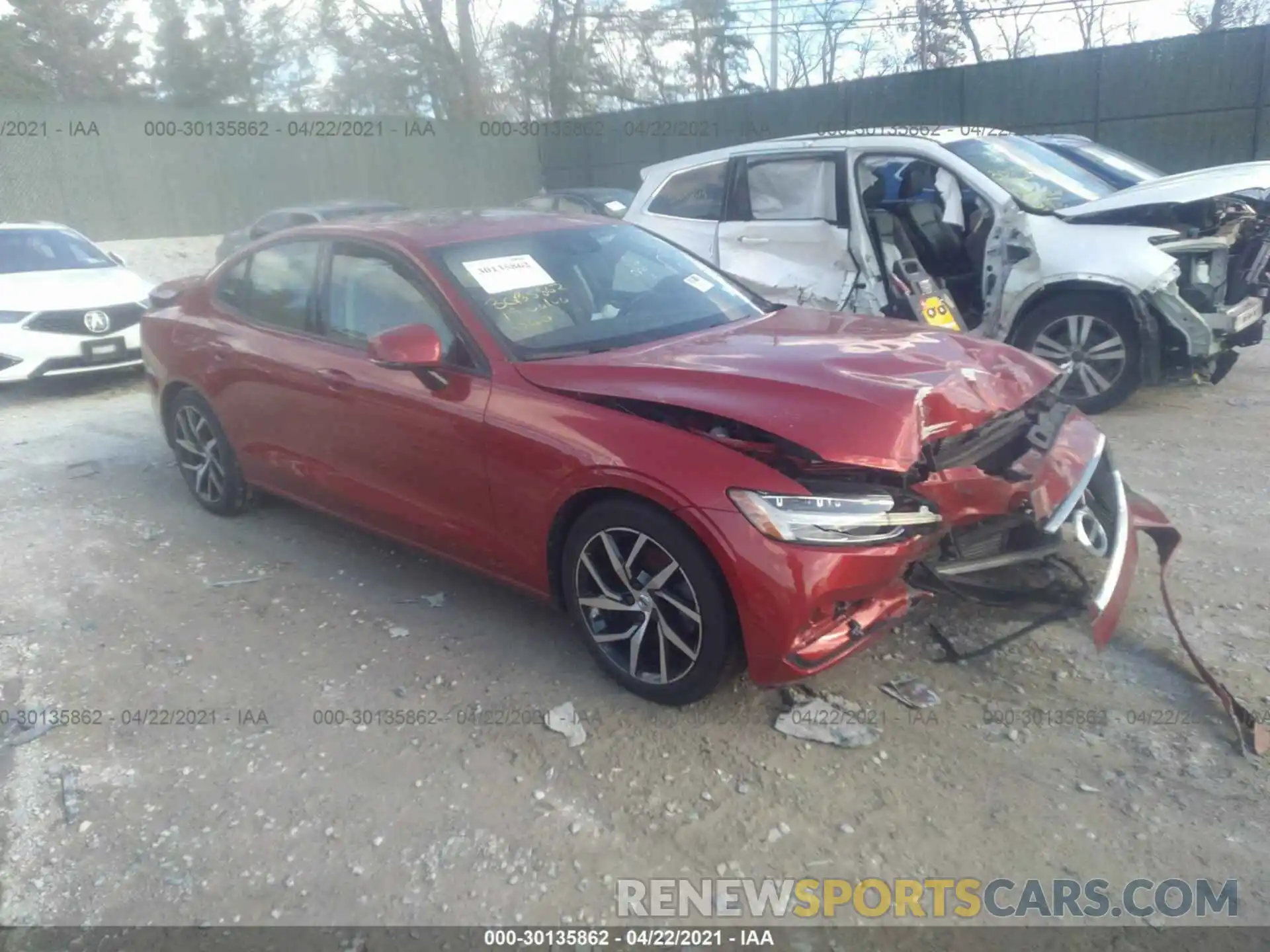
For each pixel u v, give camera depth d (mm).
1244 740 3277
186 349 5434
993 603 3775
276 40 29406
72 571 5070
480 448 3875
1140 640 3930
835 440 3215
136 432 7750
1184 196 6336
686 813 3113
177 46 28906
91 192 20828
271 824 3152
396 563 5020
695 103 22469
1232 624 3994
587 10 28219
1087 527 3783
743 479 3236
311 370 4609
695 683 3479
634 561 3557
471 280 4195
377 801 3238
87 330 8938
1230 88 16250
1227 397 7238
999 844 2939
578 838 3035
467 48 28375
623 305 4395
